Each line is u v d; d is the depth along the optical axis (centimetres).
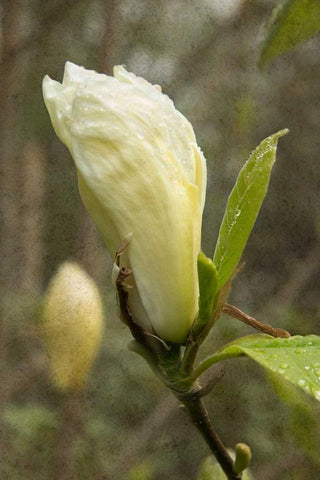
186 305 35
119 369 66
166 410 67
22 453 59
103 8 60
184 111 66
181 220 35
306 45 63
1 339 57
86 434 61
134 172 34
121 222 35
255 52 63
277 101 67
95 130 34
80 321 40
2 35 57
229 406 66
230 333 68
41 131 59
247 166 35
